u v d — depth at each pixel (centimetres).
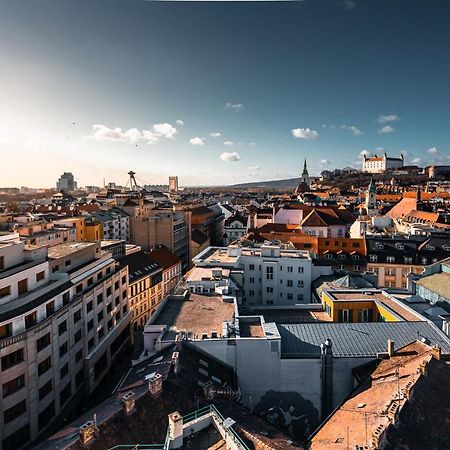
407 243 11138
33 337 5000
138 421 3372
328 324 5559
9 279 4922
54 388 5472
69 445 3030
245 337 4878
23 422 4872
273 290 9131
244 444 2969
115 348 7794
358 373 4622
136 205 19225
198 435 3198
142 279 9675
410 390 3462
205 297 6406
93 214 15725
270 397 4803
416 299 6888
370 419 3456
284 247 10756
